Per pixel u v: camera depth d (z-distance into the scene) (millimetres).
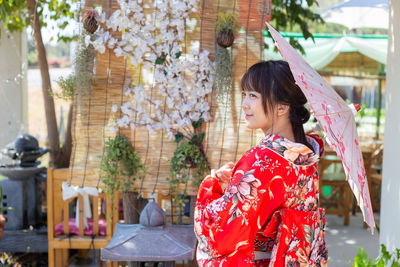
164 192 2459
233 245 1317
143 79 2424
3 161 3670
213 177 1592
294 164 1323
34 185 3623
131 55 2389
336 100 1370
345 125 1372
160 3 2359
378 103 7215
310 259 1362
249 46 2377
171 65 2393
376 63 7305
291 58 1310
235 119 2420
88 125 2443
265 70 1355
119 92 2422
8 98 4711
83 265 3596
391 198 2705
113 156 2365
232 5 2359
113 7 2354
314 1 4383
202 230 1375
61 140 4770
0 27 4488
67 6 3953
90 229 3240
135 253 2064
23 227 3529
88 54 2352
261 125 1402
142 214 2203
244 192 1300
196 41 2391
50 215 3113
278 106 1359
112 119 2438
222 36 2312
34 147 3633
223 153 2432
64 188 3109
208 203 1494
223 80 2336
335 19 5984
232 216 1310
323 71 7148
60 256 3279
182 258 2061
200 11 2365
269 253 1422
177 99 2416
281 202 1320
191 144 2414
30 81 12047
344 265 3705
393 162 2682
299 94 1354
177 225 2275
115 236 2191
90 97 2422
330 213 5023
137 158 2432
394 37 2689
